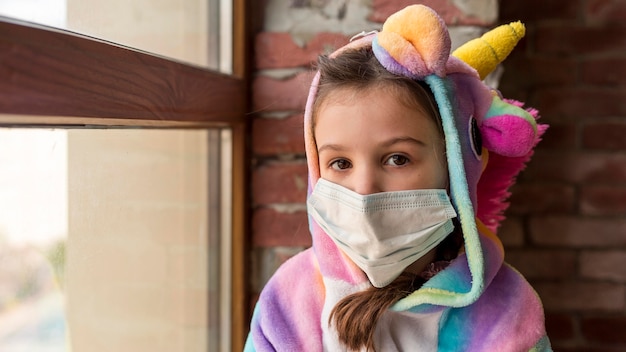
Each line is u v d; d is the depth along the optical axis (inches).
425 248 27.0
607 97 53.0
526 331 28.3
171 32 35.6
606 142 53.1
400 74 26.3
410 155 26.5
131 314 34.1
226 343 43.0
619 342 53.5
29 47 18.9
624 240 53.2
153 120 27.6
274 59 42.0
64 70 20.7
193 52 38.7
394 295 27.8
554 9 53.2
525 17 53.6
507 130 27.4
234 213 42.1
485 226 30.0
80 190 28.1
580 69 53.2
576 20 53.1
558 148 53.7
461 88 27.4
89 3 26.7
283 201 42.7
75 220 28.1
